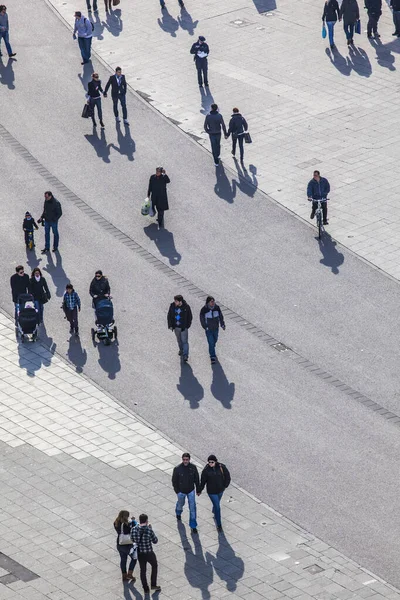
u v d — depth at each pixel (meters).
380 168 140.00
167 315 109.81
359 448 98.56
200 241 127.81
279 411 103.12
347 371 107.94
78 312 116.81
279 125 149.62
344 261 123.75
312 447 98.75
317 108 153.00
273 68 162.50
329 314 115.69
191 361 109.81
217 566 86.12
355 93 156.12
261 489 94.31
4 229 129.75
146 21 174.88
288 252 125.62
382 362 108.88
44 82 159.38
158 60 165.00
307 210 133.00
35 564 86.44
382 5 179.25
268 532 89.69
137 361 110.00
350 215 131.50
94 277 114.75
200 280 121.19
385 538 88.94
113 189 137.25
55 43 168.88
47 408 104.50
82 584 84.38
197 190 137.12
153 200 129.00
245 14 177.00
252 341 112.19
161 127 149.62
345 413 102.62
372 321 114.50
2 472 96.75
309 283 120.50
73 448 99.44
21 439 100.75
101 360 110.31
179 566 86.19
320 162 141.62
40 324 115.38
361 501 92.75
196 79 160.38
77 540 88.94
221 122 138.75
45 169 141.00
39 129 149.25
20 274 113.25
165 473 96.19
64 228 130.00
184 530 89.94
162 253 125.69
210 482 88.62
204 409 103.62
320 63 163.25
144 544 82.19
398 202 133.50
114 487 94.75
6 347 112.50
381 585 84.19
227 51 167.00
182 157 143.50
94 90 146.12
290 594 83.19
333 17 164.12
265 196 135.62
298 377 107.31
